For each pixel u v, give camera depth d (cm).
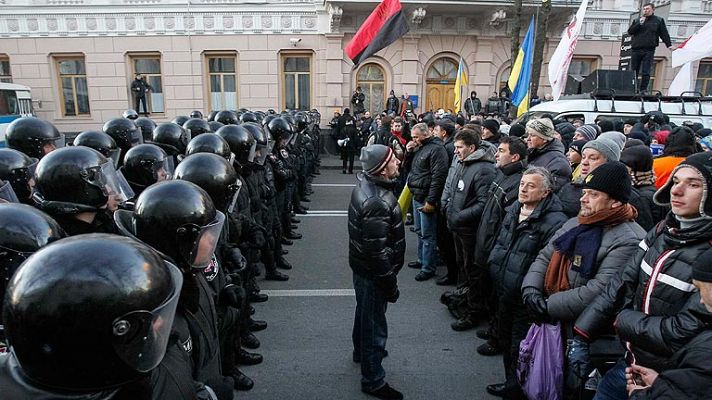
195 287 171
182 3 1563
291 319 414
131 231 174
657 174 382
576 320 232
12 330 87
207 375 179
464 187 413
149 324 94
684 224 187
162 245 161
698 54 846
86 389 92
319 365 342
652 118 695
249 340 364
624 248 228
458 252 432
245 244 356
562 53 773
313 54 1616
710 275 145
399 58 1608
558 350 244
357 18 1580
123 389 100
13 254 145
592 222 238
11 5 1566
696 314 156
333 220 768
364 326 298
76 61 1628
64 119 1634
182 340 162
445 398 306
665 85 1648
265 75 1620
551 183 287
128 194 249
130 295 90
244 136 373
